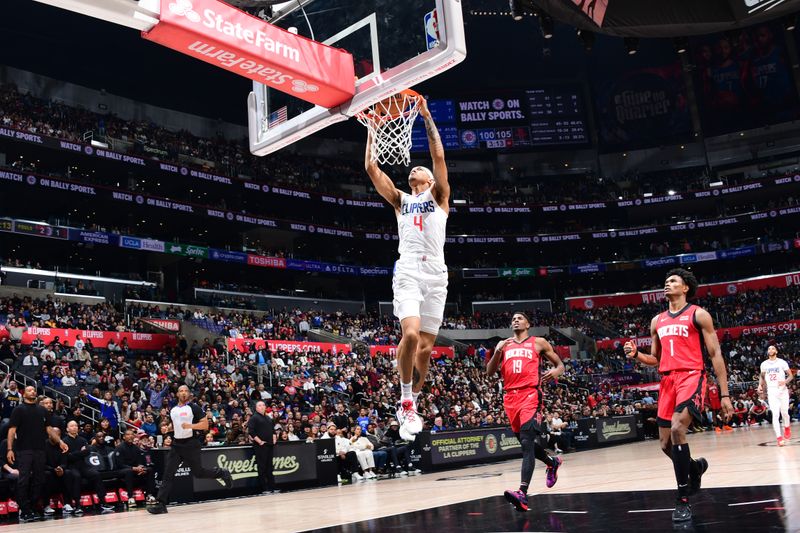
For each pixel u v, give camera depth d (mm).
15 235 30109
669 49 46656
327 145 45312
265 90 7059
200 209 33969
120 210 33406
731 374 32906
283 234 39688
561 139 47250
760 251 41188
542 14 15203
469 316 41031
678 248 44500
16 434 9820
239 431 14062
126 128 35688
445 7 5504
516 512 5871
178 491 11094
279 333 30172
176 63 37875
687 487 4750
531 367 6758
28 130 28891
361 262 43469
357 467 14344
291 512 7812
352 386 22312
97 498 11195
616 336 40781
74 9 4672
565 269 43094
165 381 20125
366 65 6035
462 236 41812
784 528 3889
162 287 35375
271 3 6812
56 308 25344
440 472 14633
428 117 4602
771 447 11703
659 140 46406
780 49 43875
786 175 41469
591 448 20203
